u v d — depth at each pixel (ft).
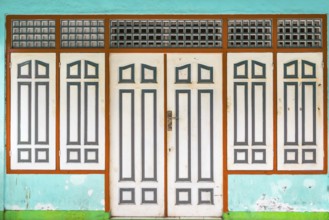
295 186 24.50
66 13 24.81
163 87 24.80
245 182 24.61
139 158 24.85
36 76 24.84
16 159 24.77
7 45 24.82
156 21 24.82
